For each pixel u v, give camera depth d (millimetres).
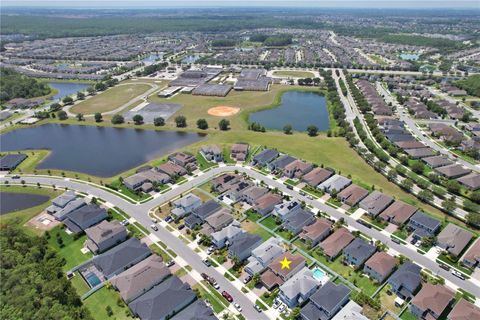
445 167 161000
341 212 131500
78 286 100062
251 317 89562
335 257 108562
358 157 177375
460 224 123875
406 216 123938
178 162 170875
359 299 92312
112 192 148250
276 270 101250
